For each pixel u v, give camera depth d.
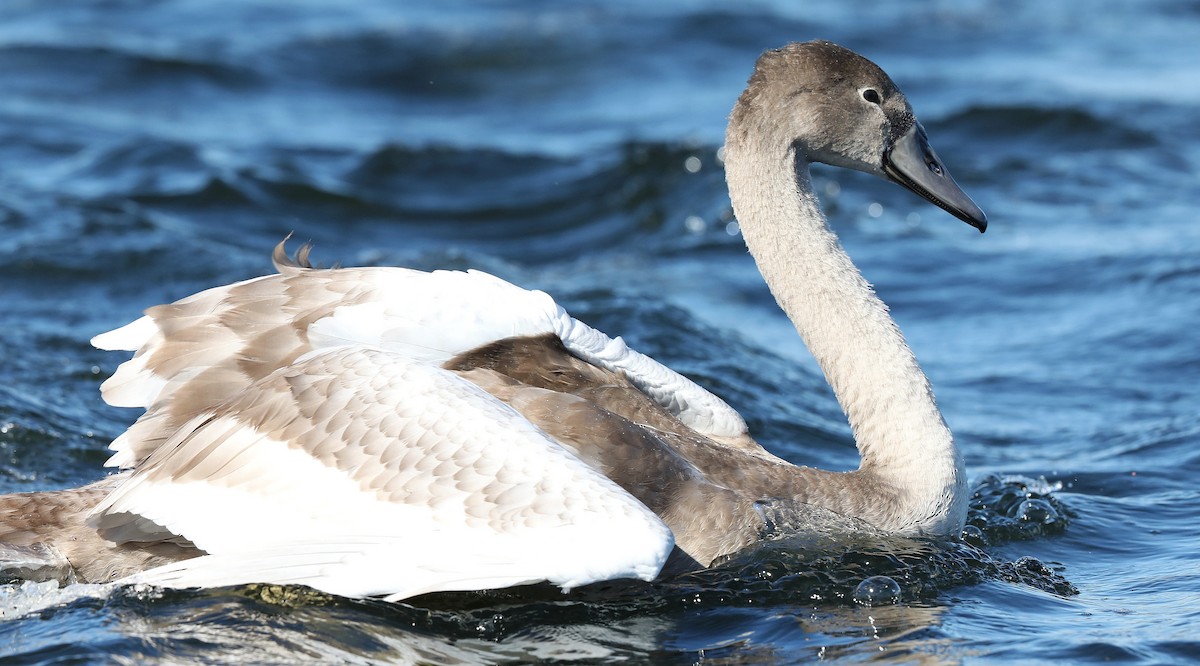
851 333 11.06
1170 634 9.16
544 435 9.36
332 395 9.53
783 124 11.30
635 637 9.16
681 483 9.91
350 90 29.72
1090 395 15.50
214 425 9.66
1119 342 16.97
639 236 21.80
